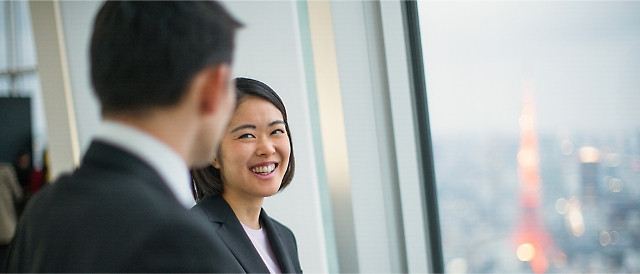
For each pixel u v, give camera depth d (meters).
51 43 2.97
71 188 0.54
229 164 1.32
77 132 3.01
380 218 2.30
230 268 0.54
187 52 0.55
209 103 0.57
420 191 2.40
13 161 4.81
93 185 0.53
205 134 0.58
